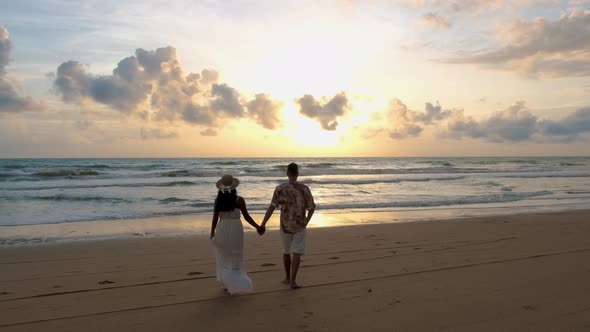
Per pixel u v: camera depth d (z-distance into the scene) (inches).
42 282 217.5
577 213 526.0
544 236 359.3
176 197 689.0
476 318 159.2
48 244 328.2
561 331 145.6
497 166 2321.6
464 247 310.7
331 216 507.2
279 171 1520.7
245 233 383.2
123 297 190.7
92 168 1679.4
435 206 614.2
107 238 362.0
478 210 569.3
